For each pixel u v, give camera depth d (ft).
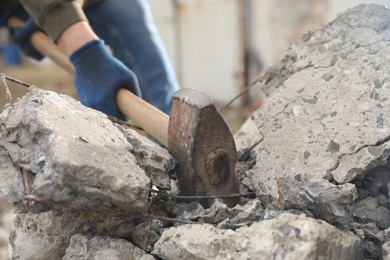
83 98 7.30
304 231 4.51
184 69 26.30
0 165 5.09
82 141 4.97
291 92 6.54
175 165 5.90
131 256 5.17
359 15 6.78
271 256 4.49
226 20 23.97
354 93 6.01
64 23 7.53
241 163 6.76
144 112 6.66
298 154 5.96
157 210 5.79
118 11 9.50
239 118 22.56
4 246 12.25
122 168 4.96
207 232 4.90
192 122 5.68
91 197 4.78
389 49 6.16
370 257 5.31
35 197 4.55
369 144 5.52
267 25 22.79
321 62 6.59
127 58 9.68
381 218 5.47
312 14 21.45
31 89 5.60
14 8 9.90
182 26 25.81
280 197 5.22
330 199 4.93
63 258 5.39
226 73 24.61
